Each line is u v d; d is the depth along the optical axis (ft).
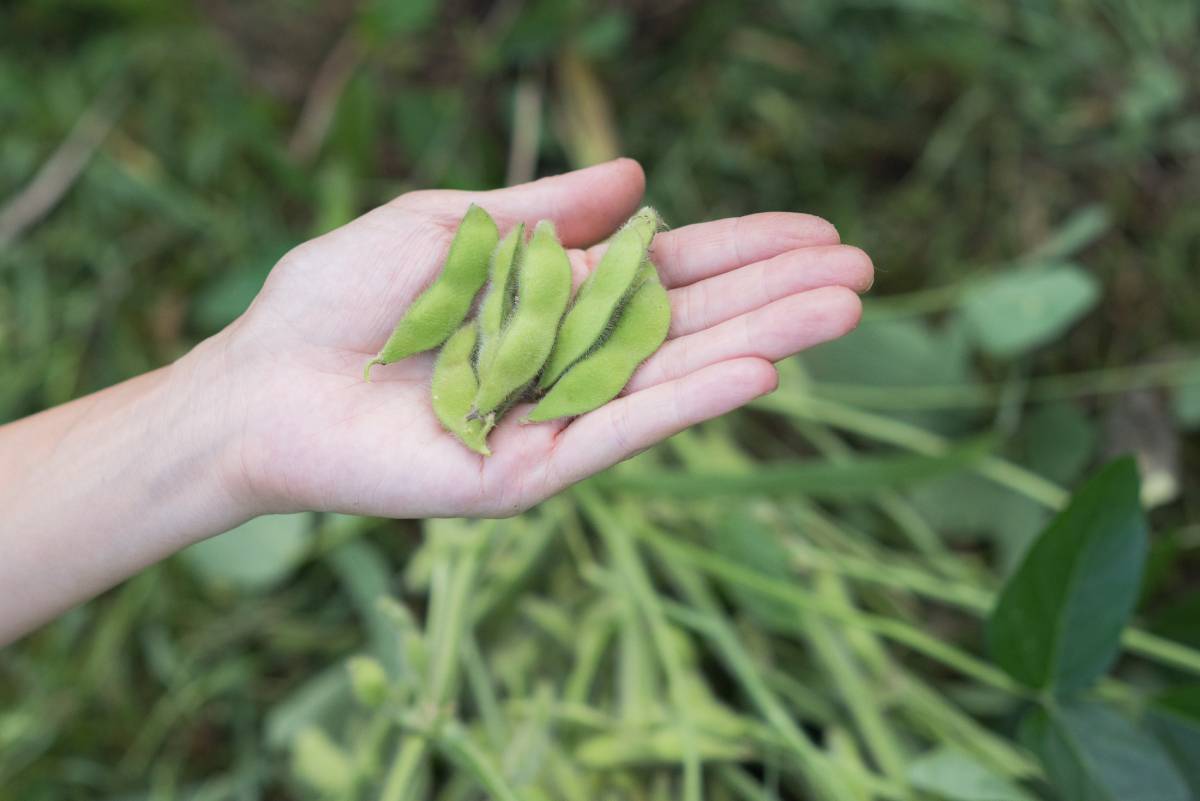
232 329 1.79
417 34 2.48
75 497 1.77
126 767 2.13
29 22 2.46
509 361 1.67
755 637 2.11
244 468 1.73
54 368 2.31
